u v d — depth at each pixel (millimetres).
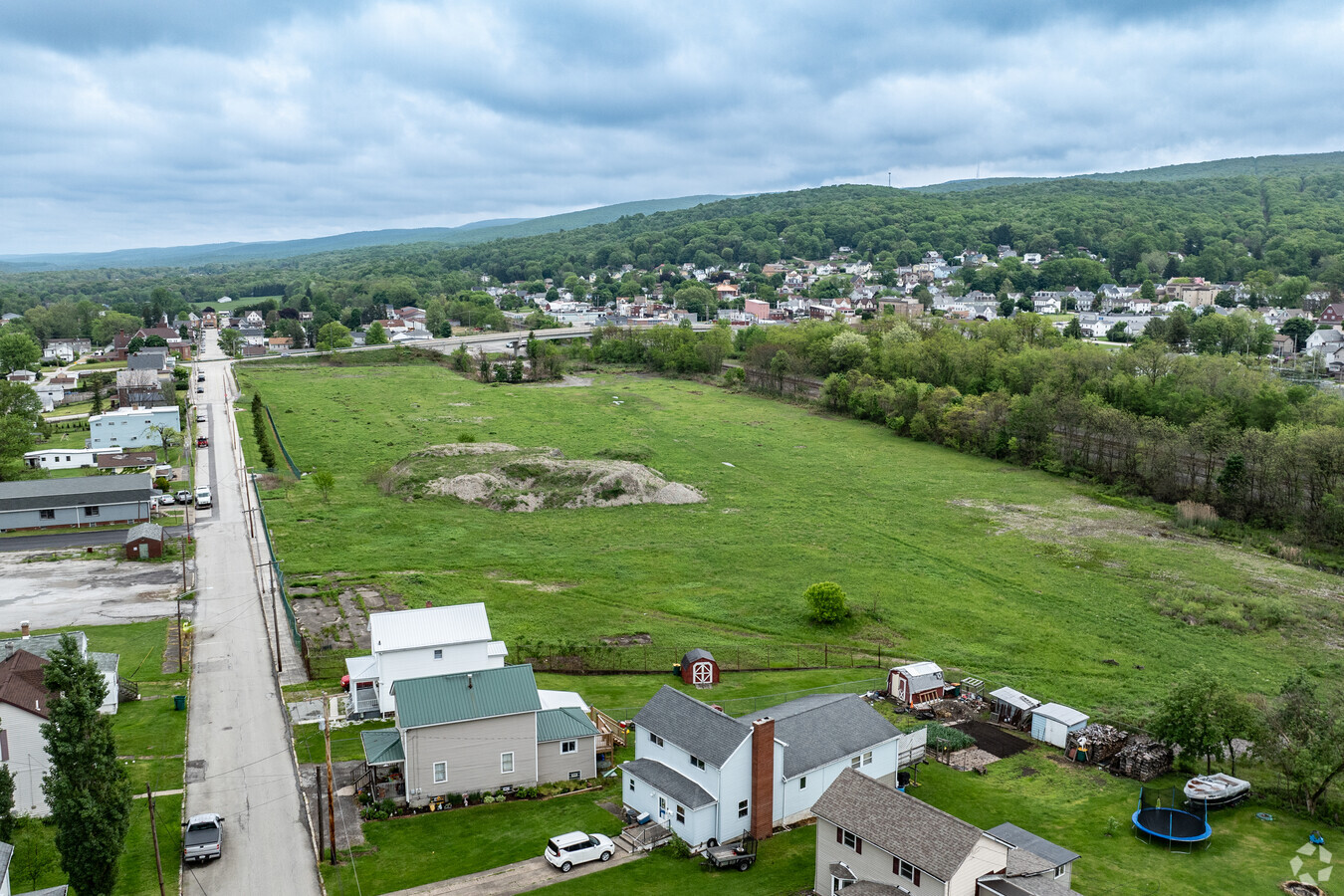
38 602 78625
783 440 152875
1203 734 53188
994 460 141250
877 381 177375
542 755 51188
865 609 81250
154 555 91375
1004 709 62125
